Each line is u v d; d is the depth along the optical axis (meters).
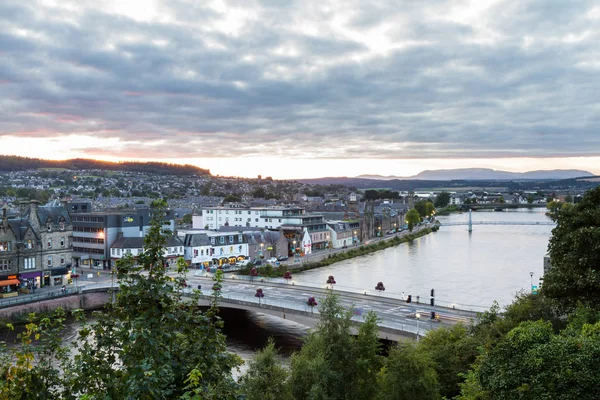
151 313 18.50
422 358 40.41
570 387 26.23
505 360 29.78
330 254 167.62
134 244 137.25
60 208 117.81
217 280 21.55
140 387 16.14
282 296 94.75
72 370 18.75
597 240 47.84
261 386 39.00
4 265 104.44
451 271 139.00
